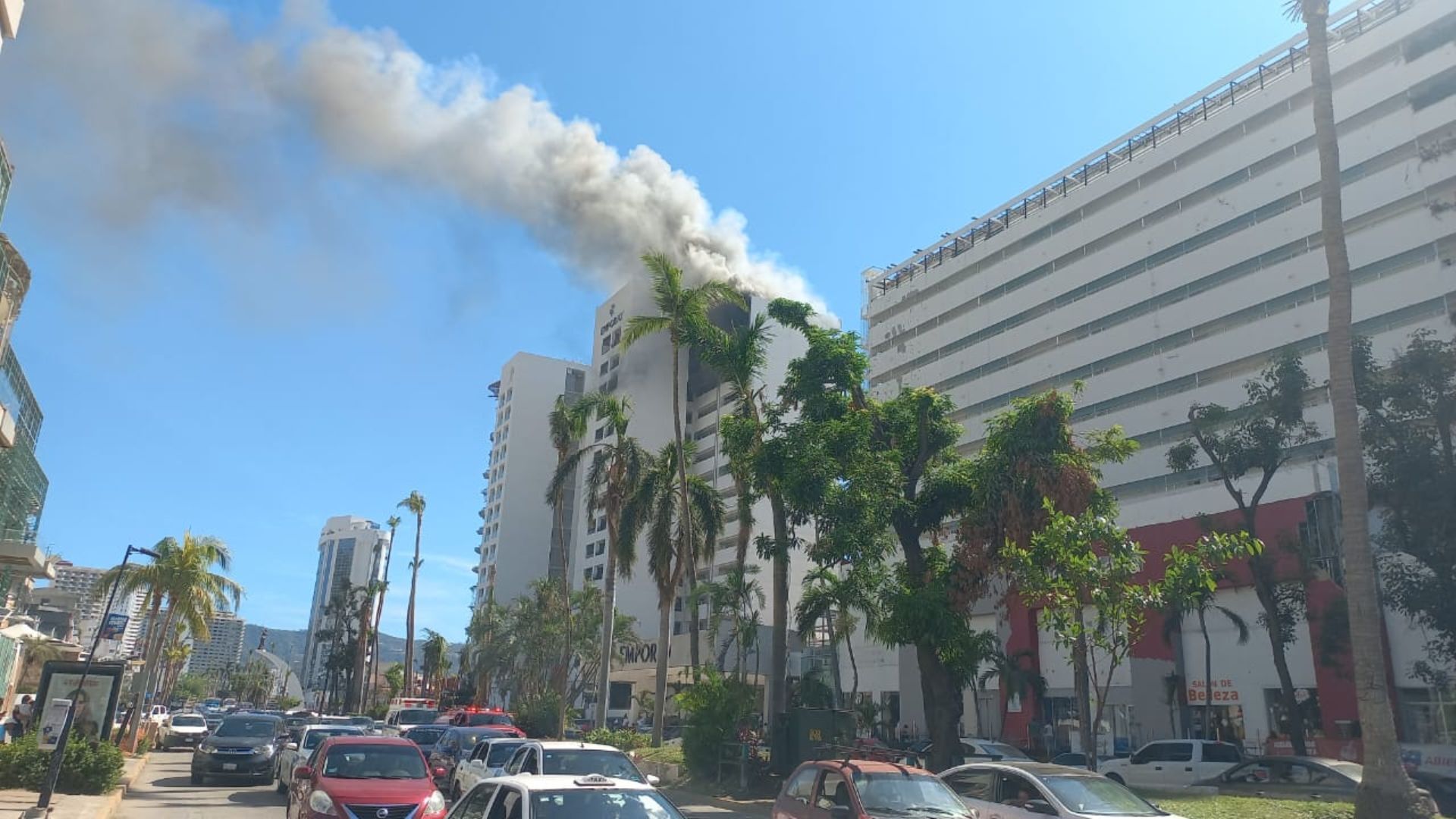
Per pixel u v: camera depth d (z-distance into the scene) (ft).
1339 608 96.27
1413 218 134.31
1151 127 182.70
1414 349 85.92
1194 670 114.42
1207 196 164.86
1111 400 173.27
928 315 228.22
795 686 132.46
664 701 111.65
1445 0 135.64
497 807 27.50
